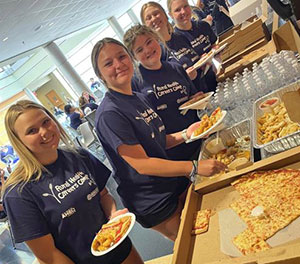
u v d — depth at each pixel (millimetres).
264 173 1108
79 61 13914
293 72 1614
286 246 699
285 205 904
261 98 1584
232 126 1600
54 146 1334
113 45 1425
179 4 2721
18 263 3225
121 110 1405
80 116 7289
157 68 1904
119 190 1593
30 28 6379
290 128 1195
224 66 2711
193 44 2855
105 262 1459
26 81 12984
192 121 2039
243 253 839
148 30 1838
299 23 1255
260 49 2488
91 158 1574
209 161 1312
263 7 3021
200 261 910
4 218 2777
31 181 1285
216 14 4352
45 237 1271
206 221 1050
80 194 1393
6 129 1291
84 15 9000
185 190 1628
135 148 1359
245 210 988
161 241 2682
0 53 6945
